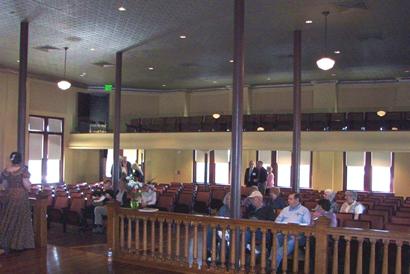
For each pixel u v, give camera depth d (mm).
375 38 10070
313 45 10820
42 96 16891
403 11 8141
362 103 16500
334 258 4840
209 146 15469
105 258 6336
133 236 7426
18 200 6359
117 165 11734
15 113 15516
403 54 11680
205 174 19000
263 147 14375
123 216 6355
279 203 7691
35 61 13461
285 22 8930
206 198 11703
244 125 16562
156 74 15703
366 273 5219
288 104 17734
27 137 16188
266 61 12875
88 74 15867
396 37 9961
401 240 4508
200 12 8406
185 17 8734
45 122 17172
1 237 6328
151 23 9188
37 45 11289
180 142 15969
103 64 13766
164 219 5992
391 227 6000
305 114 15789
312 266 5391
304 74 15141
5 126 15133
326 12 8266
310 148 13656
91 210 10250
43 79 16656
